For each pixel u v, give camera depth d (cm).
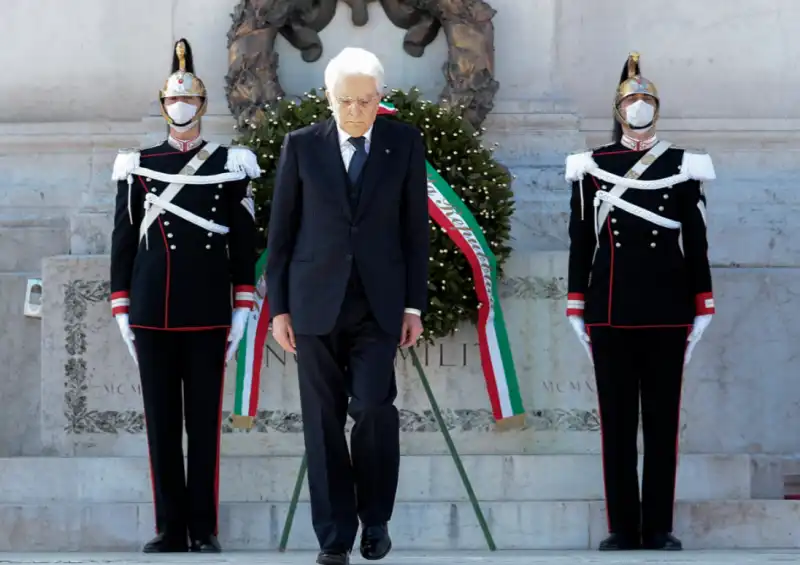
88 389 3322
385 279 2217
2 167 3956
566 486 3142
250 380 3156
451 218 3189
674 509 2964
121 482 3145
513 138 3775
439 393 3284
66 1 4072
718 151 4012
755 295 3462
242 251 2906
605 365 2883
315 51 3809
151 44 4056
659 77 4069
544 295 3344
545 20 3838
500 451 3300
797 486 3372
